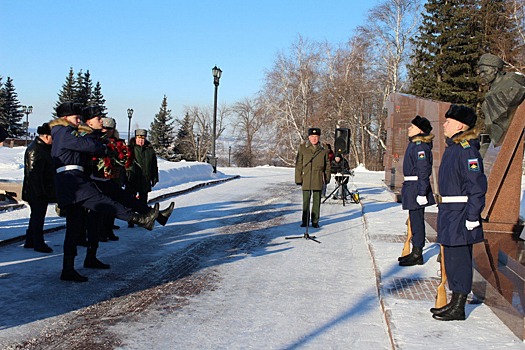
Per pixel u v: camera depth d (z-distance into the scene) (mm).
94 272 6527
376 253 7574
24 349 4117
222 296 5688
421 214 6812
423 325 4480
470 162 4488
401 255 7441
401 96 16359
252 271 6828
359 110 44125
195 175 20797
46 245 7488
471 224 4422
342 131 14828
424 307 5004
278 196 16375
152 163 9656
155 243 8531
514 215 7504
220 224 10664
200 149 69812
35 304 5207
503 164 7488
